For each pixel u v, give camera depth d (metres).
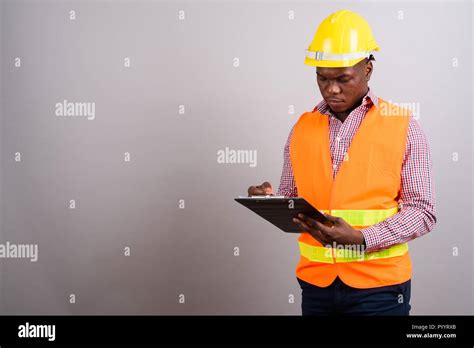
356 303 2.02
